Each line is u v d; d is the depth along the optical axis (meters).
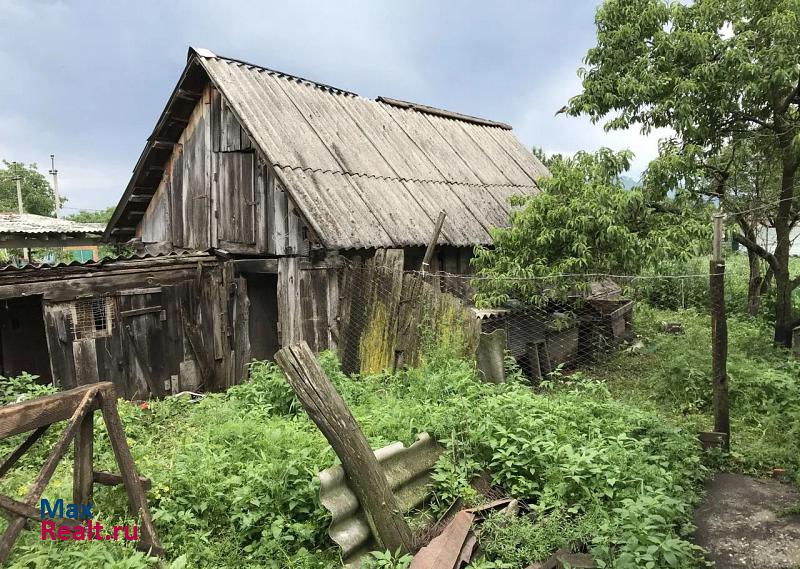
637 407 6.48
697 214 8.71
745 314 11.74
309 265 8.13
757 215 11.05
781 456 5.62
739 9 8.45
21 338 8.83
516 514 4.30
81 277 6.95
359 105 11.73
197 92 9.41
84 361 6.99
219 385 8.58
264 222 8.63
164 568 3.47
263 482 4.14
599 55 9.48
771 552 4.18
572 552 3.78
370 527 3.81
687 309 13.13
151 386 7.69
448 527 3.92
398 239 8.34
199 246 9.77
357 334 7.91
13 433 3.03
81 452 3.57
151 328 7.74
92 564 3.10
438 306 7.43
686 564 3.71
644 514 3.87
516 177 13.01
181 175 10.04
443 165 11.48
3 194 28.80
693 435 5.76
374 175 9.50
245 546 3.93
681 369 7.44
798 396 6.71
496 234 8.58
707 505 4.93
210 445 5.00
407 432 4.81
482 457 4.89
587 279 7.73
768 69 8.02
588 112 9.38
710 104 8.80
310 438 4.94
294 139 8.89
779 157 9.51
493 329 8.33
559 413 5.48
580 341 9.84
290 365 3.73
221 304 8.55
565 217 8.00
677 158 8.48
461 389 6.13
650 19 8.89
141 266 7.59
